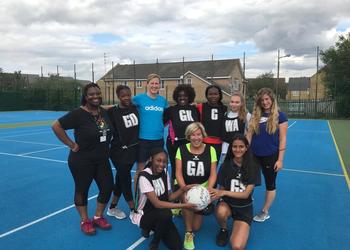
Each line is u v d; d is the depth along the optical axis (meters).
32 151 11.77
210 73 49.72
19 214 5.53
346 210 5.77
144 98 5.55
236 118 5.52
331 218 5.40
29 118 29.31
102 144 4.75
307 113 33.56
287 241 4.59
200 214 4.65
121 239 4.62
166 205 4.25
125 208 5.86
